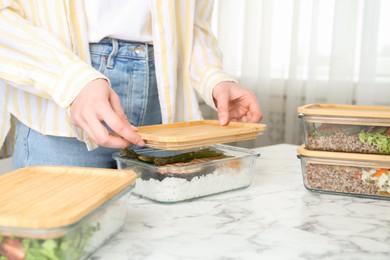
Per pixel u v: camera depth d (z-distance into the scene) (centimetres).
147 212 79
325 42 246
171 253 61
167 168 81
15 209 55
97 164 112
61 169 74
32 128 106
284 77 263
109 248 63
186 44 124
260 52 265
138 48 111
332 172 89
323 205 84
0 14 96
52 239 51
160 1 110
